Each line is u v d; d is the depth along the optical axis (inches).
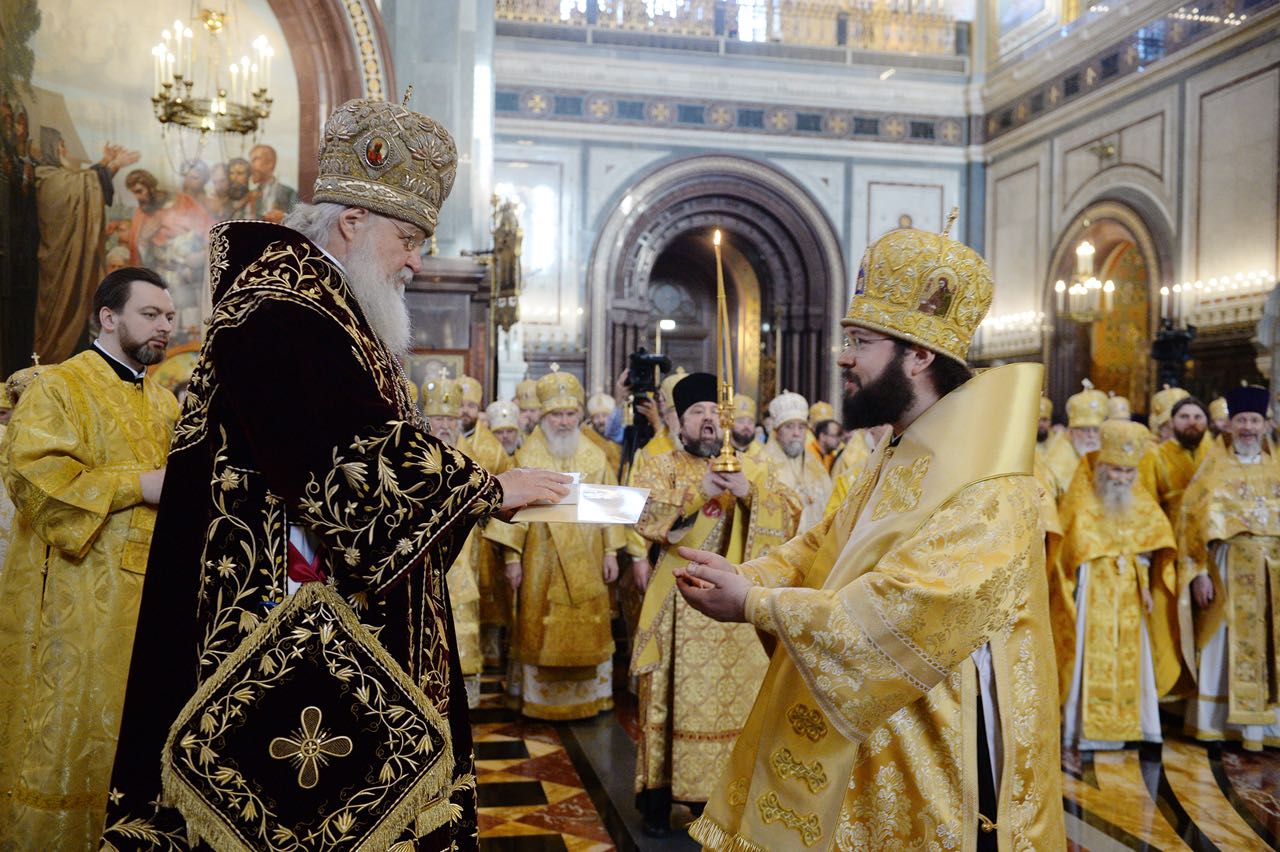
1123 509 197.6
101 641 102.6
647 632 145.0
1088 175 603.5
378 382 60.5
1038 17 657.0
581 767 179.6
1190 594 208.2
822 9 702.5
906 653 59.1
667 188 689.6
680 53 690.2
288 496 55.1
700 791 141.5
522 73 669.3
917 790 62.7
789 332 722.8
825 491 253.3
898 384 67.8
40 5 288.7
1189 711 208.7
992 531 61.3
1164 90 538.3
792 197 706.2
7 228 279.4
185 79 305.3
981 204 720.3
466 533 69.4
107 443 106.2
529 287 669.3
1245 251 480.4
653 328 906.7
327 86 311.1
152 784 57.2
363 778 57.7
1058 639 201.5
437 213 67.8
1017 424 64.8
